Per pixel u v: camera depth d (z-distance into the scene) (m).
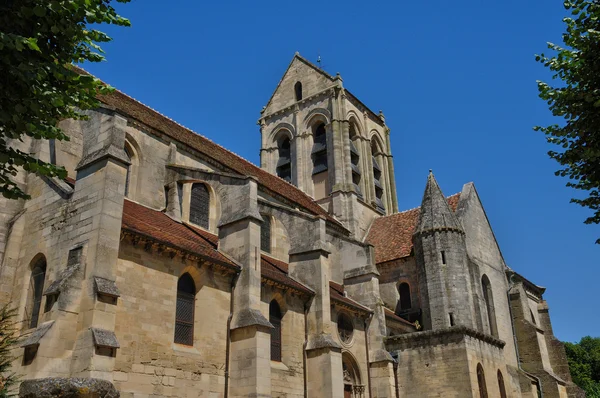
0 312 19.34
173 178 31.81
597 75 18.95
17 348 18.91
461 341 34.28
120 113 22.92
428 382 34.41
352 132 60.00
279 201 41.59
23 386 17.64
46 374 18.20
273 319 29.30
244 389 24.12
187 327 24.14
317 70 60.16
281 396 27.67
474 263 41.16
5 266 22.95
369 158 59.00
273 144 61.12
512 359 42.81
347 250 39.69
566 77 19.89
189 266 24.52
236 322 25.39
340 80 58.28
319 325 30.45
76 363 18.69
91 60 16.58
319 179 56.06
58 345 18.75
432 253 39.69
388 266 44.31
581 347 95.12
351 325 34.91
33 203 23.94
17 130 14.73
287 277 32.09
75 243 21.11
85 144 23.30
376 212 56.38
